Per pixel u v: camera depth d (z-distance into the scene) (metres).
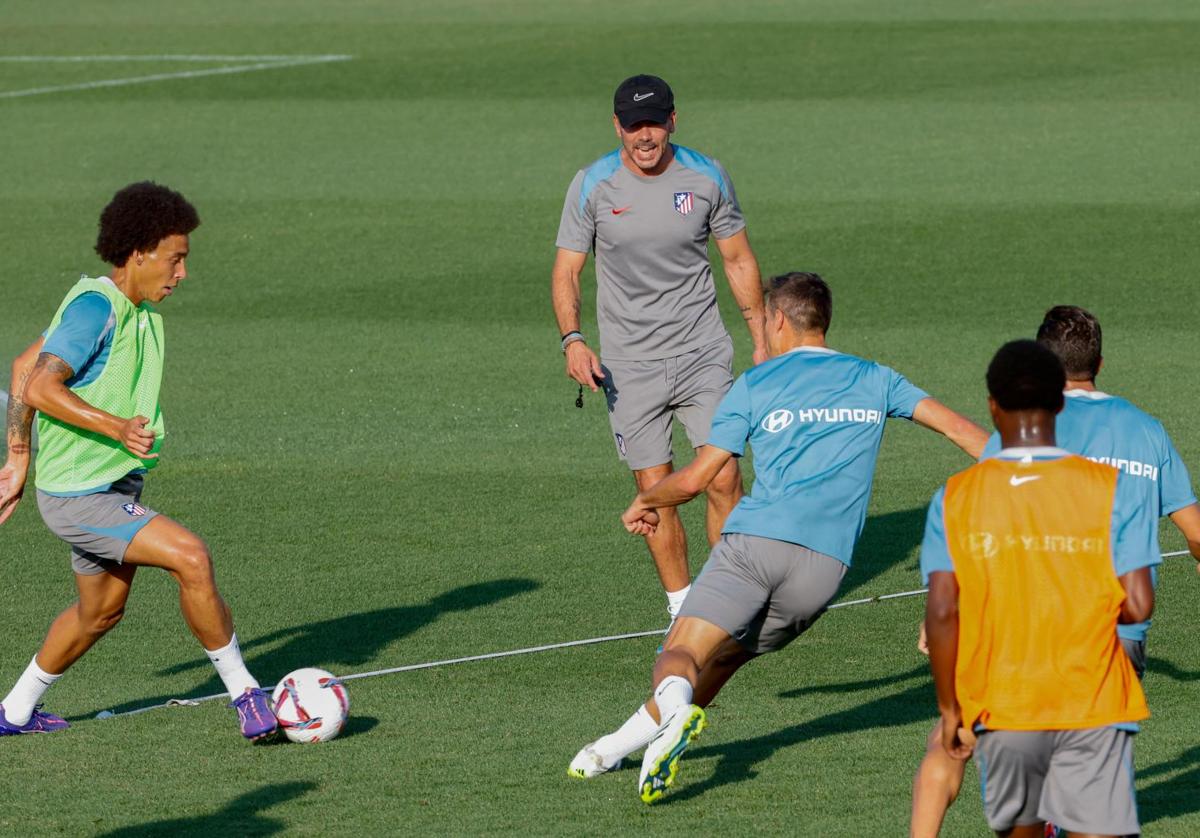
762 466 20.45
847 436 20.19
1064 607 15.31
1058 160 71.25
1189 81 87.56
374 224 65.44
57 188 73.38
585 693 24.55
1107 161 70.56
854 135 78.50
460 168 74.94
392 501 35.28
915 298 53.06
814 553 20.08
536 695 24.52
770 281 21.09
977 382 43.62
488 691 24.75
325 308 54.19
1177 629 26.61
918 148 75.00
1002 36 104.75
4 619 28.73
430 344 49.44
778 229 62.19
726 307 53.72
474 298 54.88
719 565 20.34
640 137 27.39
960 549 15.52
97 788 21.05
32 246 63.53
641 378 28.53
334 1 140.12
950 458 37.59
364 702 24.42
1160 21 107.31
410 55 108.38
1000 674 15.48
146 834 19.50
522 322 51.81
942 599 15.46
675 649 19.73
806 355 20.64
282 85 99.31
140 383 22.44
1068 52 98.62
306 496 35.78
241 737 22.94
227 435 40.75
